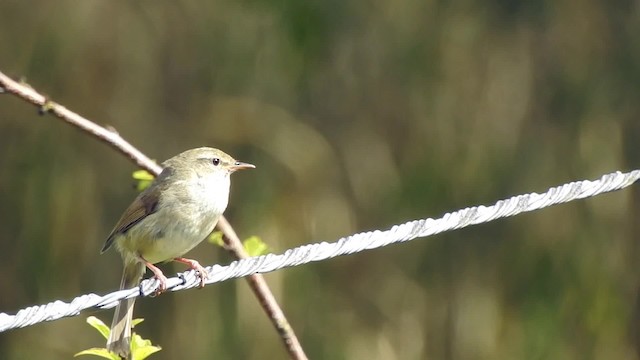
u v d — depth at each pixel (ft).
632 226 54.75
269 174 53.11
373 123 54.80
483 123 54.90
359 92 54.85
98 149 54.44
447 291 54.49
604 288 53.83
